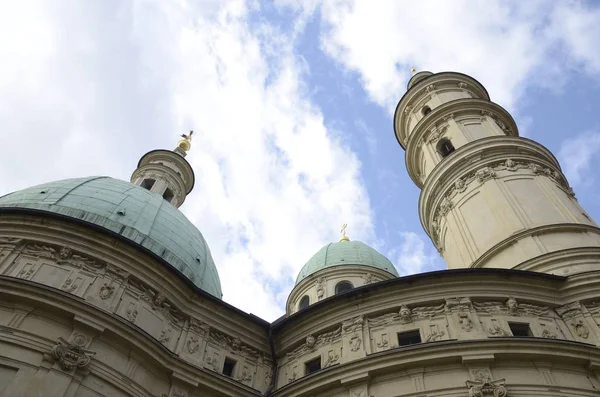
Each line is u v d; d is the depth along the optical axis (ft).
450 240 111.55
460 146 121.60
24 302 70.74
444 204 115.65
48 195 103.14
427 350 69.87
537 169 108.27
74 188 107.45
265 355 88.02
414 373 69.67
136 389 70.08
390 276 148.97
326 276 145.28
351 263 148.56
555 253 85.46
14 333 67.67
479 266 97.40
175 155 181.47
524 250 90.99
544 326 75.31
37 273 77.41
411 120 150.51
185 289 87.30
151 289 83.35
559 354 67.87
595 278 78.23
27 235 82.38
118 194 110.22
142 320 79.15
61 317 71.00
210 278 110.52
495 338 69.10
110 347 71.46
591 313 75.66
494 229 99.71
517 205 100.07
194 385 75.25
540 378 66.54
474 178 111.34
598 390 65.21
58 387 63.72
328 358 79.66
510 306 77.56
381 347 76.23
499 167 109.91
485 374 67.10
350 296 84.38
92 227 83.35
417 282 81.71
